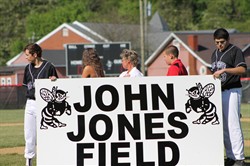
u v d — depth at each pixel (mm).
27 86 25797
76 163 23438
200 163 23453
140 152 23375
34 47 25625
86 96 23359
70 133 23406
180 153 23391
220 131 23391
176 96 23344
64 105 23375
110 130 23375
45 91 23375
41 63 25812
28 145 25984
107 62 107125
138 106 23328
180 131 23375
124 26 150250
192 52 127375
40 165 23453
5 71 139125
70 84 23344
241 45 128000
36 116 24000
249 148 33344
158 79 23281
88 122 23375
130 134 23344
